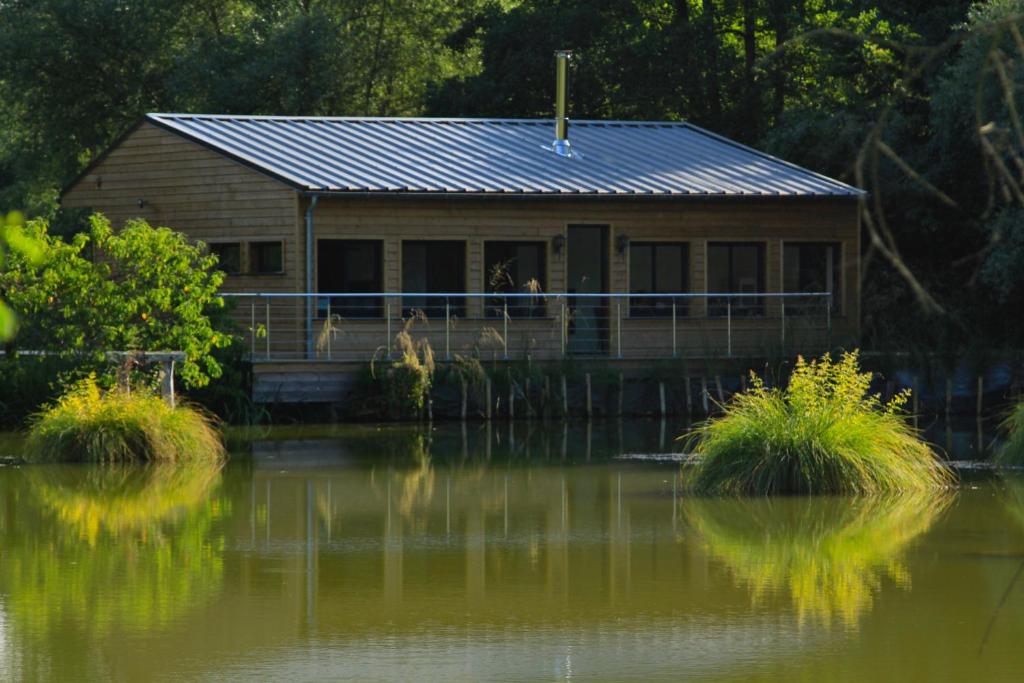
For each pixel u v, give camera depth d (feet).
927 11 187.21
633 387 147.13
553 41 222.69
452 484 98.12
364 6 254.27
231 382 136.67
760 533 79.10
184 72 224.33
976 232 172.96
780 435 94.17
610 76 221.87
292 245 143.84
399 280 146.51
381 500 90.84
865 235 174.09
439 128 167.12
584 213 152.87
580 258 154.92
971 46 147.02
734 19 235.81
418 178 148.87
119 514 85.51
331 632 58.08
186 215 153.89
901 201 173.27
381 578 67.97
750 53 229.86
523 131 170.30
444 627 59.06
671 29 223.92
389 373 138.72
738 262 160.45
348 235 144.97
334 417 139.64
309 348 142.72
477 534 79.30
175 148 154.81
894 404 100.83
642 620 60.08
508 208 150.30
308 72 227.20
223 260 151.64
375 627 58.95
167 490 94.58
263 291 146.30
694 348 156.15
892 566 70.28
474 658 54.29
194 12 241.96
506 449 118.01
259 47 226.99
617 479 100.22
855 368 107.14
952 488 95.04
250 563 71.36
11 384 126.11
